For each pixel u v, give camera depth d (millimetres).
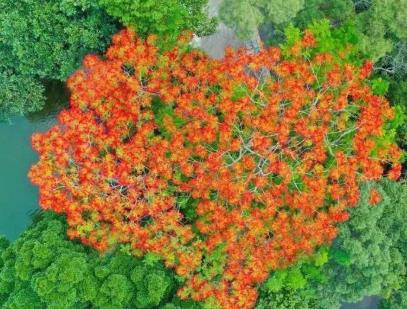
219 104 18625
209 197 18750
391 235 19703
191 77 18844
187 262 18375
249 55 18906
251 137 18328
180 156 18312
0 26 20078
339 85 18859
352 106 18875
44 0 20094
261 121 18109
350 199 18156
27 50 20406
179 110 18641
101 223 18938
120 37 18969
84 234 18781
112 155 18969
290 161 18547
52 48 20391
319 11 20484
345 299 20031
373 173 18156
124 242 19625
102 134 18500
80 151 18281
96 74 18641
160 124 19453
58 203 18609
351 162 18000
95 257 19109
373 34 19719
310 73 19016
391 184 19859
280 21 18875
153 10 19016
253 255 18297
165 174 18359
